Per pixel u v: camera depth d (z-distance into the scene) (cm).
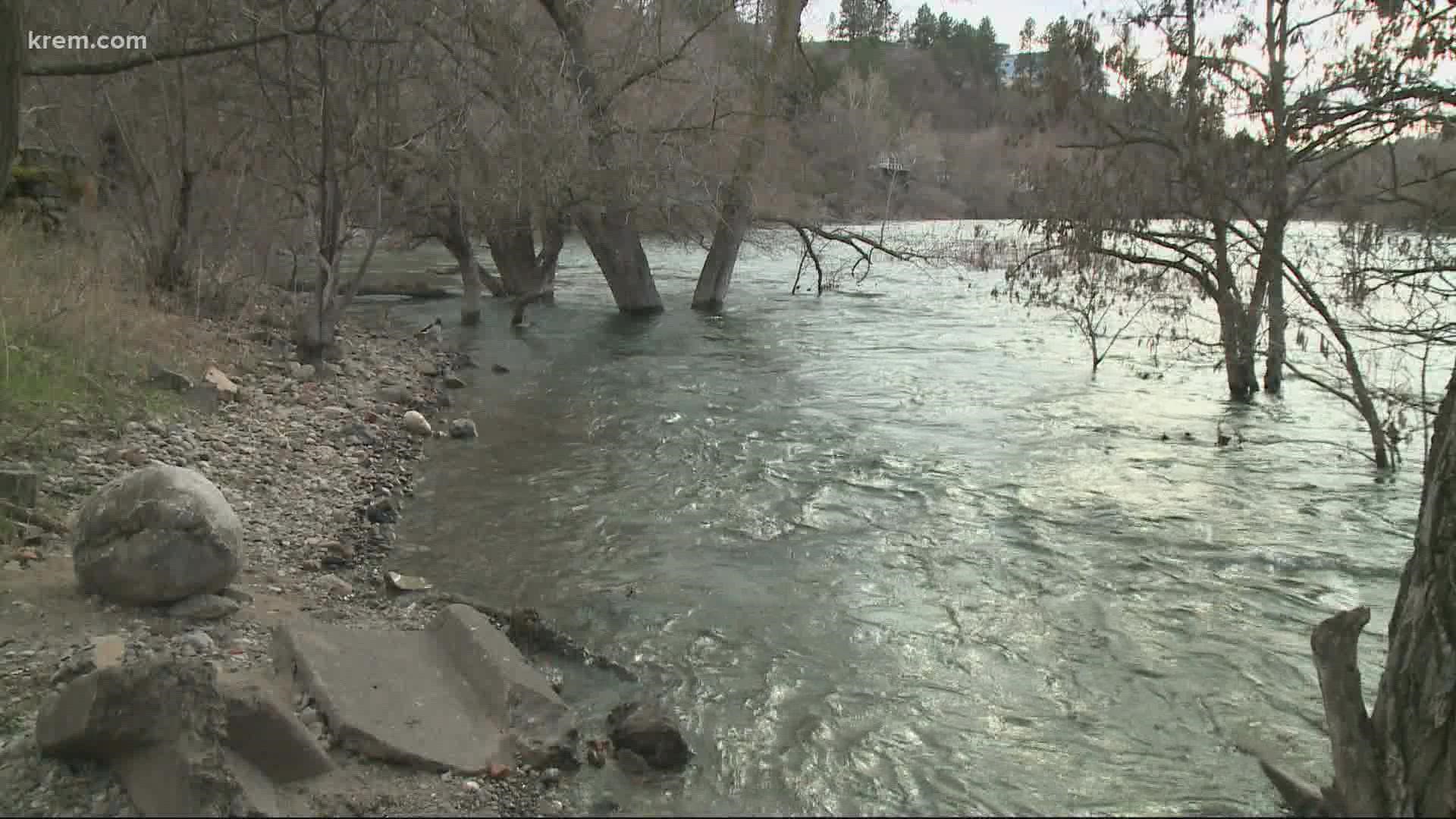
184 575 565
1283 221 1195
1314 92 1127
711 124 2011
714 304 2367
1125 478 1020
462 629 562
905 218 5119
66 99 1424
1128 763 512
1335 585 752
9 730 432
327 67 1238
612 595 699
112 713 397
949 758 511
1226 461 1087
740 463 1049
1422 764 369
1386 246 1206
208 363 1181
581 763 482
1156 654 634
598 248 2228
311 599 640
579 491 938
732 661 607
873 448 1120
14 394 842
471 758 464
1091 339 1659
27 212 1452
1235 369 1406
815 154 2667
